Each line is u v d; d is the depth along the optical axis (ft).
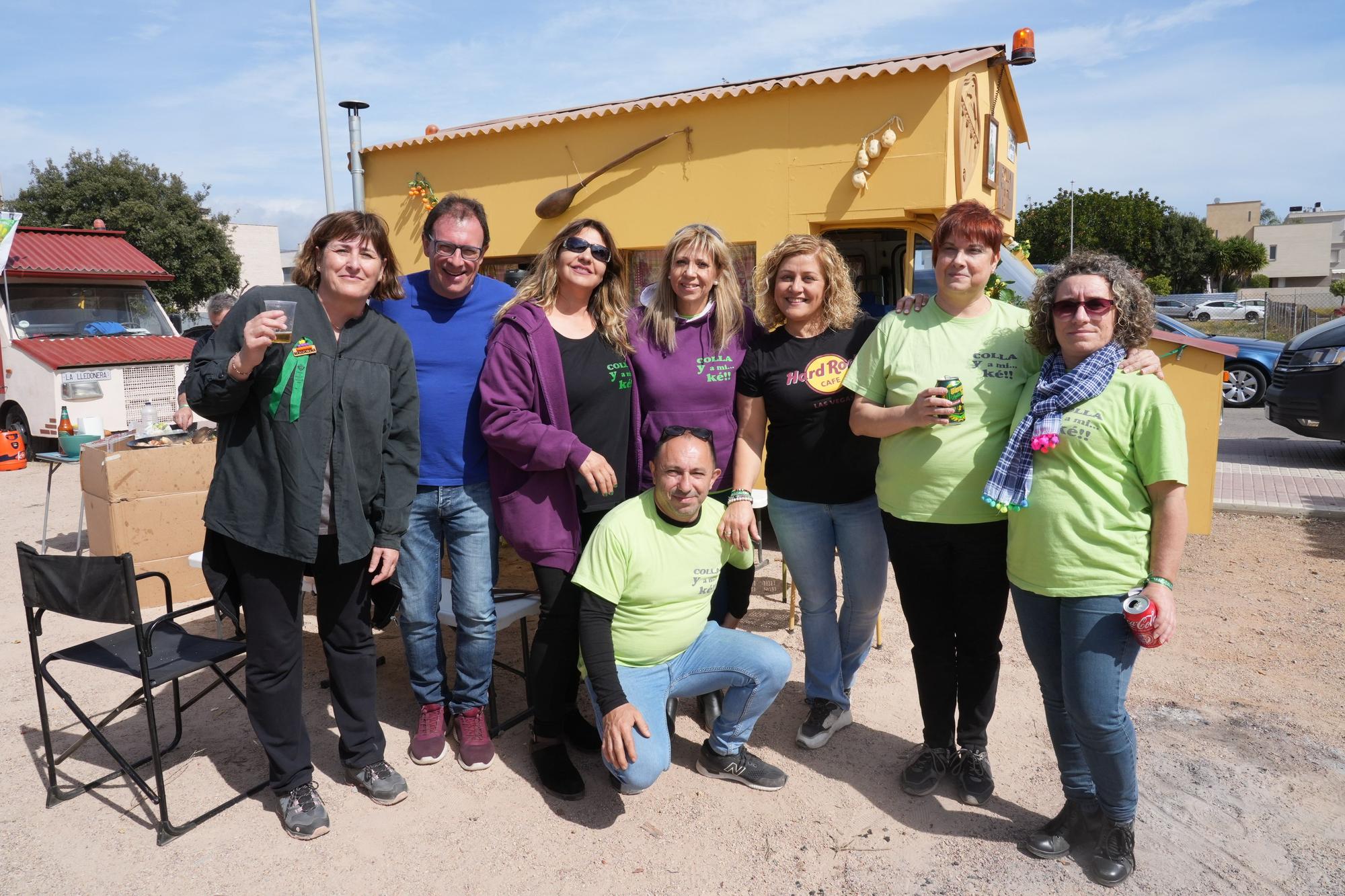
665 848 8.86
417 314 9.91
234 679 12.92
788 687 12.45
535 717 10.01
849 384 9.43
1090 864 8.36
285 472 8.35
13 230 32.58
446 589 12.58
